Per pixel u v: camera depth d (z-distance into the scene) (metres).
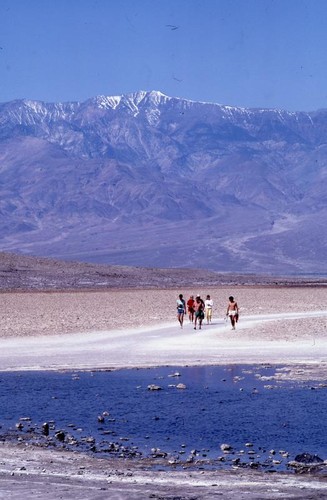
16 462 44.66
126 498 35.41
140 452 48.59
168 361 90.88
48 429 54.69
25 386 74.19
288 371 82.69
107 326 134.62
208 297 139.62
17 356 95.50
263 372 82.50
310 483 40.00
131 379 78.50
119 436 53.25
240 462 46.06
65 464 44.47
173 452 48.72
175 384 75.25
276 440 51.94
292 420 57.91
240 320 144.75
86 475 41.44
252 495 36.66
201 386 73.81
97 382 76.69
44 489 37.12
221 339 110.56
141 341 110.06
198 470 43.78
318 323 132.88
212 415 59.94
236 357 93.25
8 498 35.06
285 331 119.31
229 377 79.19
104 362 90.31
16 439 51.62
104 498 35.31
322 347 100.56
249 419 58.44
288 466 44.97
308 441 51.62
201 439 52.38
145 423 57.28
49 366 87.75
